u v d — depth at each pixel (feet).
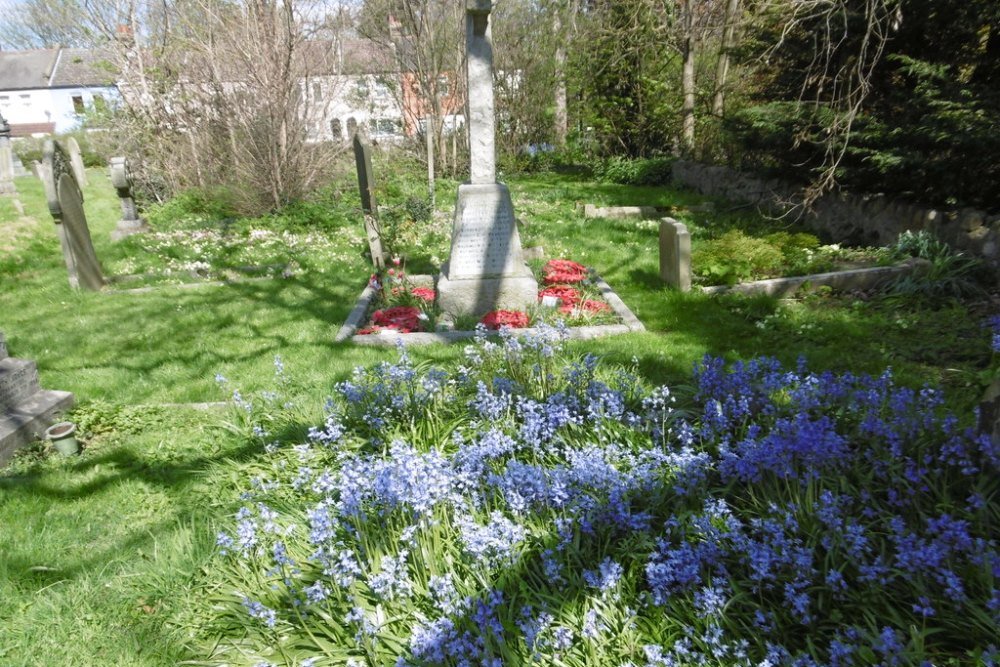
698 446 12.63
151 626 9.48
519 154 71.56
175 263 33.06
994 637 7.47
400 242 36.14
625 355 18.52
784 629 8.20
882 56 31.58
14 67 172.24
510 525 9.59
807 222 35.47
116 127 54.85
